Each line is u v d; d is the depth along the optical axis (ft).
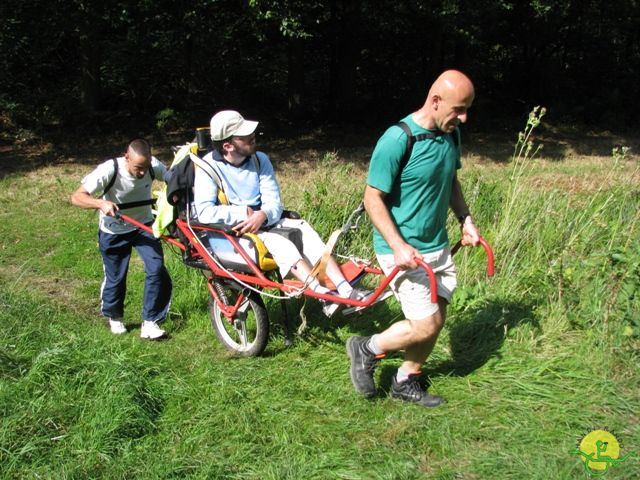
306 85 67.21
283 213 15.90
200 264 15.67
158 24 51.93
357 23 57.82
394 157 11.73
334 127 59.62
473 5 51.42
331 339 16.52
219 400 13.62
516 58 69.31
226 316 15.84
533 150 52.16
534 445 11.94
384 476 11.11
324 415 13.16
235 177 15.11
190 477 11.20
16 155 47.26
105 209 15.94
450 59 65.98
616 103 66.18
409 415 13.01
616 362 14.28
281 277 14.87
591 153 51.47
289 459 11.66
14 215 29.25
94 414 12.69
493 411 13.02
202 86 61.00
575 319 15.80
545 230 20.17
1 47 48.83
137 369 14.39
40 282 21.52
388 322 17.13
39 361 14.01
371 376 13.58
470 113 65.67
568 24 65.72
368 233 21.74
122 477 11.24
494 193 24.35
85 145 51.06
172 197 15.33
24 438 12.01
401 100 63.87
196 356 15.92
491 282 18.40
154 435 12.53
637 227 19.77
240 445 12.14
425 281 12.46
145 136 54.49
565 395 13.43
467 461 11.64
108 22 50.42
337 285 13.88
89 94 56.29
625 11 64.59
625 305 14.99
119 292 17.29
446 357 15.24
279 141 54.65
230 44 58.75
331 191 23.72
